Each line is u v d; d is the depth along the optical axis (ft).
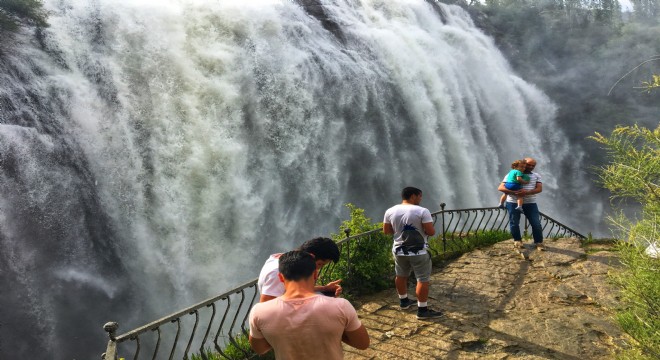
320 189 60.18
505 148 94.79
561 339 16.40
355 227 22.67
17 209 37.14
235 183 49.75
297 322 7.95
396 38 73.77
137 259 42.52
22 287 36.24
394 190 70.90
